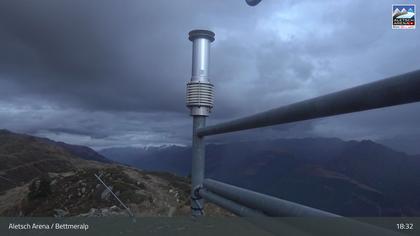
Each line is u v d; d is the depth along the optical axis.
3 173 187.00
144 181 80.44
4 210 90.75
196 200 3.20
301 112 1.44
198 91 3.27
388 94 0.94
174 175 97.81
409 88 0.86
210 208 2.92
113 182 74.62
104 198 70.06
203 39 3.35
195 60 3.35
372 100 1.01
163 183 83.62
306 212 1.41
